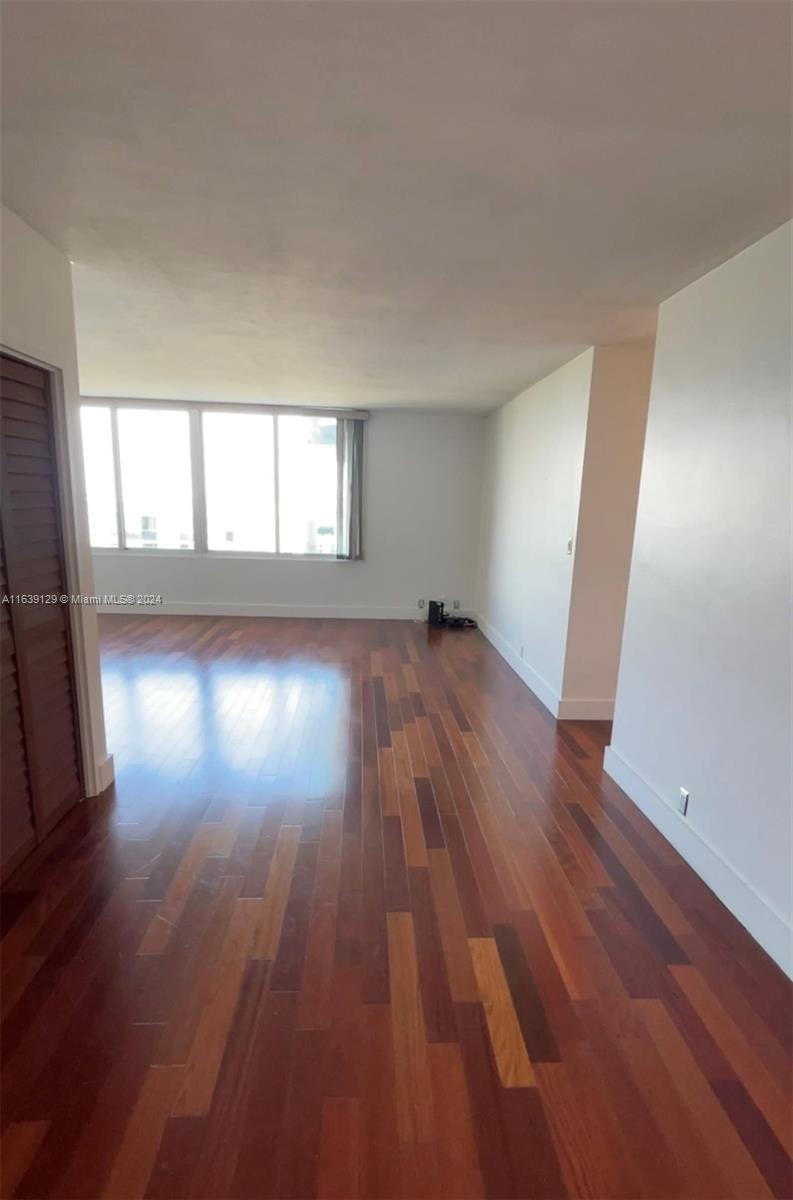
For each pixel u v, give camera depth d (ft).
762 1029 5.03
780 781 5.78
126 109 4.24
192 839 7.54
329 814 8.23
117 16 3.39
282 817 8.13
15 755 6.75
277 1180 3.83
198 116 4.32
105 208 5.84
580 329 9.65
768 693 5.96
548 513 13.15
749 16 3.26
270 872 6.91
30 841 7.07
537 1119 4.25
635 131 4.33
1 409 6.28
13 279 6.16
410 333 10.09
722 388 6.81
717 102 3.96
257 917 6.16
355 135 4.50
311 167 4.98
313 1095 4.36
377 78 3.84
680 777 7.57
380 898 6.52
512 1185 3.85
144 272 7.51
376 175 5.08
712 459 6.98
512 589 16.19
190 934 5.90
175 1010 5.03
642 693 8.63
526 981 5.46
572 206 5.52
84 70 3.84
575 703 12.09
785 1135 4.21
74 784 8.25
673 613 7.80
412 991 5.30
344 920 6.16
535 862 7.26
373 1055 4.68
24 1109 4.21
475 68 3.71
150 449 19.51
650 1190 3.85
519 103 4.05
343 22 3.38
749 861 6.20
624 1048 4.82
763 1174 3.96
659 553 8.20
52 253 6.86
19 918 6.06
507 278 7.42
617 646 11.95
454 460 20.35
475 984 5.40
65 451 7.48
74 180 5.30
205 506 20.03
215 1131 4.10
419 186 5.24
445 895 6.60
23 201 5.74
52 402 7.29
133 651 16.33
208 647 16.85
